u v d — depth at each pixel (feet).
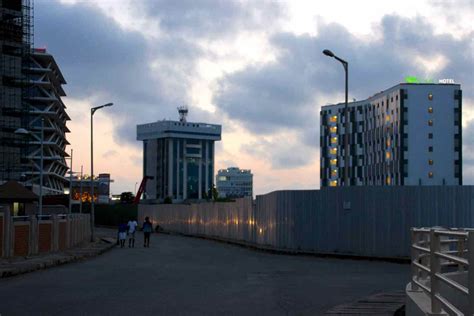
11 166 309.63
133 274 72.08
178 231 251.80
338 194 103.91
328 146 465.47
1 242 89.61
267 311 41.01
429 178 389.80
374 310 39.32
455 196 93.61
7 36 313.32
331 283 60.75
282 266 84.69
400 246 95.50
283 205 116.88
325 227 105.70
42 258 93.61
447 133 392.47
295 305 44.14
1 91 309.42
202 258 104.58
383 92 414.82
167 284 59.72
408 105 390.42
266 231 129.18
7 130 312.91
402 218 95.76
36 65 412.16
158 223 288.51
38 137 416.05
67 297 48.83
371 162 426.92
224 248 141.08
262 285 58.70
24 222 99.50
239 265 86.99
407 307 34.01
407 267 82.74
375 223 98.27
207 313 39.93
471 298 20.62
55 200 328.70
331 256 100.99
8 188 195.83
